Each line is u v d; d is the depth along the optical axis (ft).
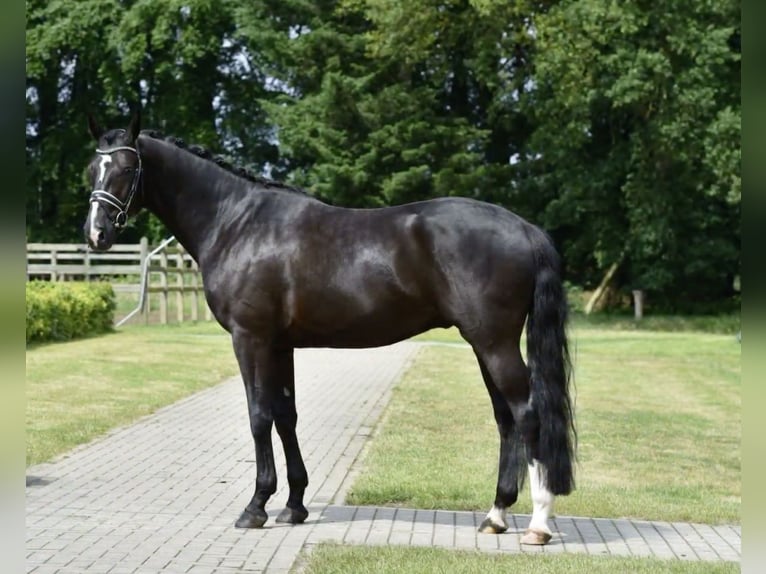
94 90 125.59
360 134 104.12
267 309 20.93
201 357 58.65
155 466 28.07
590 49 90.53
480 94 116.16
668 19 90.17
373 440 32.53
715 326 96.27
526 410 19.48
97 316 72.69
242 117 121.49
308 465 28.43
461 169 102.58
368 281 20.24
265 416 21.08
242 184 21.91
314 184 102.32
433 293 19.98
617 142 104.06
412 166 102.22
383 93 101.24
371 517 22.33
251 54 118.11
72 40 114.32
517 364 19.57
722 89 94.43
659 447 32.37
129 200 21.45
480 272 19.49
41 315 62.85
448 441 32.24
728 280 114.21
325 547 19.33
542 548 19.65
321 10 112.68
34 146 127.54
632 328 96.27
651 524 22.11
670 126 90.58
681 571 17.71
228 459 29.35
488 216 19.93
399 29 98.43
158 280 100.17
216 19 113.80
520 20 101.45
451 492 24.44
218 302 21.42
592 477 27.25
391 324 20.48
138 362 54.44
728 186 95.25
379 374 54.13
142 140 21.90
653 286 104.22
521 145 116.26
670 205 99.30
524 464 20.65
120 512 22.52
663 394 47.21
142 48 112.16
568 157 104.58
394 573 17.34
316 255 20.68
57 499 23.72
